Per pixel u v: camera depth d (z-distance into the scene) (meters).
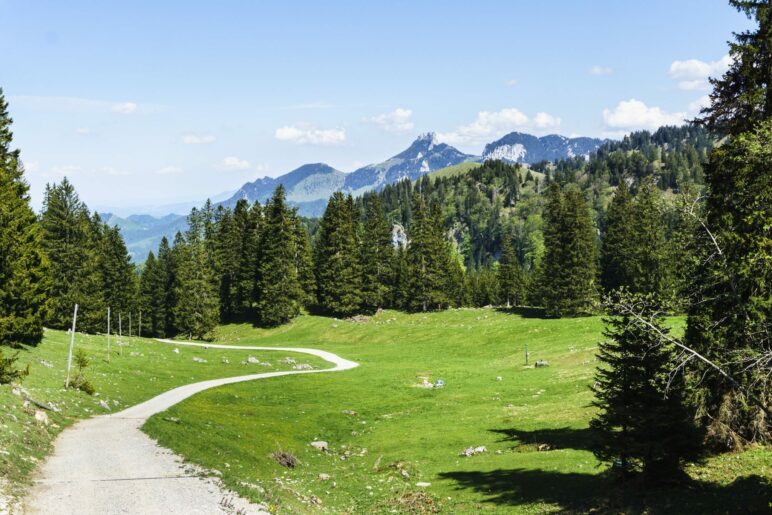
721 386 24.75
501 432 40.03
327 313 121.94
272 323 118.50
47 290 64.12
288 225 115.44
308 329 113.38
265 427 44.44
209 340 114.38
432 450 37.50
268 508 20.23
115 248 114.75
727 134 26.12
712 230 20.23
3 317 51.69
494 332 90.06
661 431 21.23
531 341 80.94
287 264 115.31
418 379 65.44
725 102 25.61
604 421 22.95
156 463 24.94
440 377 65.94
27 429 26.95
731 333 20.84
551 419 41.44
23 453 23.20
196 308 113.44
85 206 107.00
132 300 118.81
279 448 37.94
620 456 21.81
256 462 33.06
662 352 20.94
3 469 20.00
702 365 20.98
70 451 26.17
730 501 18.94
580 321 85.81
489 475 29.89
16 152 65.31
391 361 82.31
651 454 21.28
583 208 106.94
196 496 20.30
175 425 36.00
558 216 101.25
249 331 117.94
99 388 48.59
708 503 19.23
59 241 87.44
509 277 138.88
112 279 113.44
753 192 20.28
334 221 119.31
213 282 128.12
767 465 22.61
